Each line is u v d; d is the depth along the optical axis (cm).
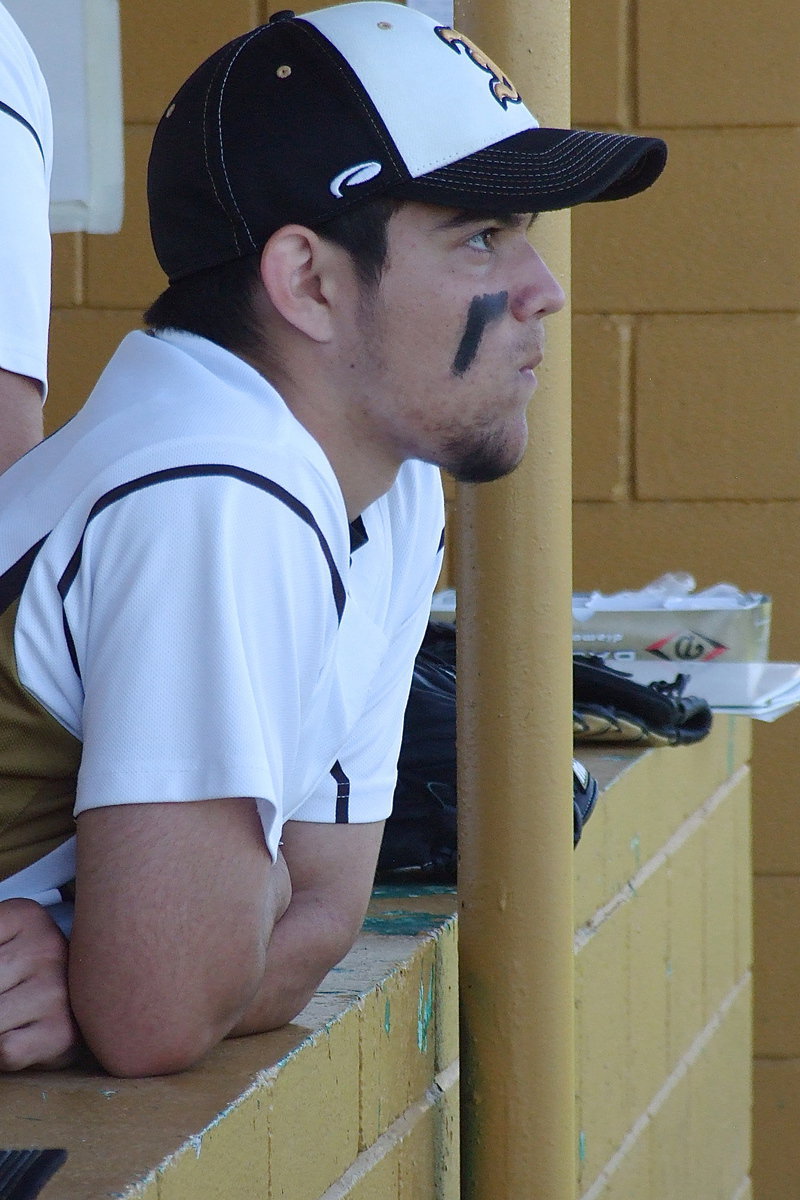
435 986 605
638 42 1337
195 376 441
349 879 512
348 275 458
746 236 1343
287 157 454
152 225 493
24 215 591
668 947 994
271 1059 452
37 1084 422
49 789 433
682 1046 1035
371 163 450
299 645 415
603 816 833
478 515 570
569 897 588
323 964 493
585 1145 796
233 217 459
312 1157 476
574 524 1373
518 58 553
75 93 1135
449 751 684
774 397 1351
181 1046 411
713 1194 1141
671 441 1359
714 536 1365
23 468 454
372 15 476
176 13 1305
